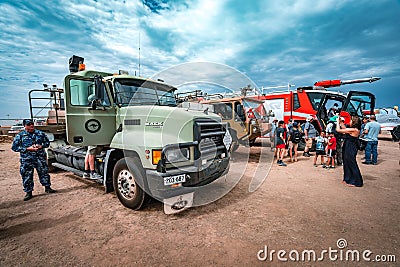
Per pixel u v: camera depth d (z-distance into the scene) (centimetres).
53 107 581
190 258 236
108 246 258
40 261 231
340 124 536
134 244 262
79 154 480
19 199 412
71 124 364
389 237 281
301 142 1067
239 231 294
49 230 296
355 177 504
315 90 1033
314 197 428
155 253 245
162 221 322
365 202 401
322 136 728
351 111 1011
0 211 358
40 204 387
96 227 304
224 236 281
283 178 572
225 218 333
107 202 395
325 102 1007
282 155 740
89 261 231
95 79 379
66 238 276
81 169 491
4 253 245
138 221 322
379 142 1448
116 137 383
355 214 349
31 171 416
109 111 404
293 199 416
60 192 452
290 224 315
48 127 550
